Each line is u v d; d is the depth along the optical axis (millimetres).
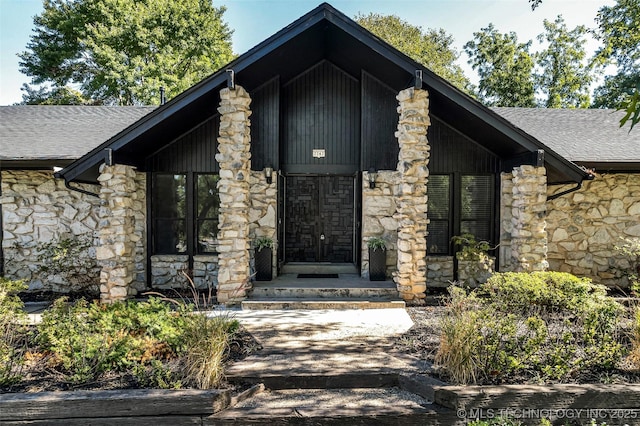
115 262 6965
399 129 7062
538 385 3611
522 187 6941
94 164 6766
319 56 7988
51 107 10500
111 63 18547
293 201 9078
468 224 8227
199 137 8188
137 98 19531
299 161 8305
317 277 8086
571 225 8156
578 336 4457
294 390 3889
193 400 3352
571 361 4000
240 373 3928
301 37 6738
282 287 7086
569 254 8148
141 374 3721
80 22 20375
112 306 5027
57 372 3922
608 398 3514
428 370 4016
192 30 21141
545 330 4121
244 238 6906
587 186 8156
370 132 7957
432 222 8227
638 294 5246
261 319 5934
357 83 8242
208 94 6953
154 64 19312
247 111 7039
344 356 4414
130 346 4074
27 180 8164
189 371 3799
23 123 9344
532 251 6867
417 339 4984
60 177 6840
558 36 23812
